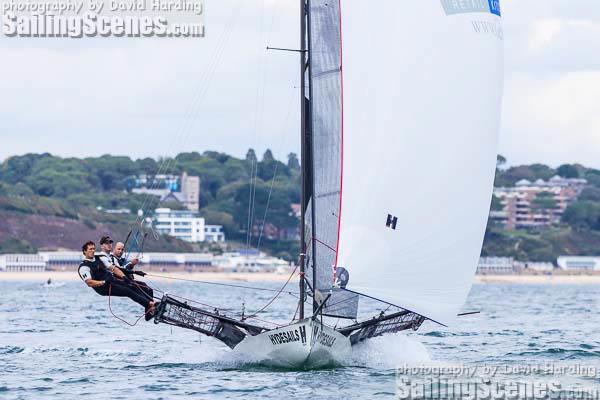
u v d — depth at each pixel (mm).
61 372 102438
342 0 94250
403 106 93375
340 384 91812
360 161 92875
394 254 92438
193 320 100188
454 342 134625
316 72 98812
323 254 98812
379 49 93750
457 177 94625
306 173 100438
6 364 109500
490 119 96562
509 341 137125
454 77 94875
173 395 87938
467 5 96125
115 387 92500
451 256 94562
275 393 87938
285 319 182375
